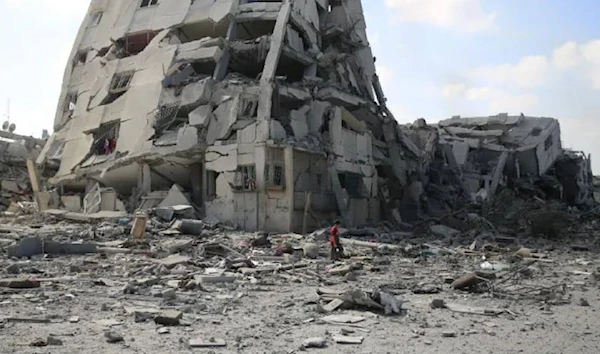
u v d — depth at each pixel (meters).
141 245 19.06
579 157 53.47
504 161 46.25
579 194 52.38
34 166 33.22
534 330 8.12
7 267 12.97
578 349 7.02
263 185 26.69
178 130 29.55
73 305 9.19
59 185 35.25
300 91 30.38
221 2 33.03
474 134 49.84
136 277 12.76
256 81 29.45
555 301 10.66
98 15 40.34
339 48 39.06
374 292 9.61
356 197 32.22
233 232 25.53
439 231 29.62
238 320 8.41
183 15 34.06
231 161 27.73
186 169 30.58
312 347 6.84
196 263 15.13
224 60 31.44
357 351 6.68
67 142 35.69
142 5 37.19
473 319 8.88
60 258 15.81
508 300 10.79
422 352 6.68
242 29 35.53
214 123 28.98
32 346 6.45
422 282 13.01
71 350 6.34
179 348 6.63
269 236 24.02
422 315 9.12
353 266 15.20
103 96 34.50
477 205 38.41
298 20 33.31
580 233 30.67
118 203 31.00
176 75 30.83
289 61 34.56
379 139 38.16
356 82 38.47
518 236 29.08
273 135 27.19
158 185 31.47
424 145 42.09
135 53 36.91
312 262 16.67
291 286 12.20
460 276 13.67
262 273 14.03
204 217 28.36
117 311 8.79
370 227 31.03
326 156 29.80
